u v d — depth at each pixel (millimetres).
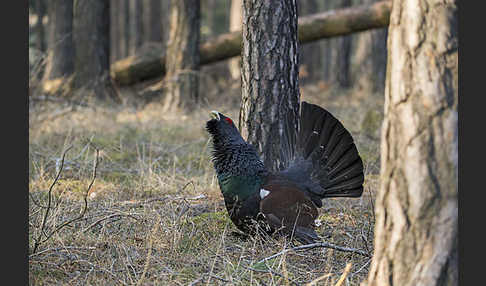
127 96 28922
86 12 27484
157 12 43719
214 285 8438
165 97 27406
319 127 10945
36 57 22281
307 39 26359
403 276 6562
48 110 20688
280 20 11977
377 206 6891
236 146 10172
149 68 29625
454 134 6352
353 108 25891
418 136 6383
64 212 11055
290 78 12211
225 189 10250
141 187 13469
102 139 18625
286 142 12180
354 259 9586
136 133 19703
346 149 10766
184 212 11422
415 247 6488
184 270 8977
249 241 10281
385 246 6715
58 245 9555
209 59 28266
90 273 8805
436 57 6328
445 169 6367
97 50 27641
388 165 6660
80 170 14680
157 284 8359
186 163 16422
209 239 10414
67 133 18750
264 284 8320
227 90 31344
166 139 19328
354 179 10750
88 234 10047
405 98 6441
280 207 9703
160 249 9641
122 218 10898
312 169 10945
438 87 6328
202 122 21531
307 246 8930
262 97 12086
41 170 14133
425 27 6352
